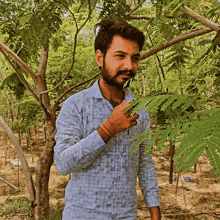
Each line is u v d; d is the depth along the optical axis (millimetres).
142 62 3393
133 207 1207
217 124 506
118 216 1134
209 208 3553
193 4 1085
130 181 1188
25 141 7805
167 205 3734
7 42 2729
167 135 600
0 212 3605
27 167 2859
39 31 1738
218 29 1325
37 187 2982
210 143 467
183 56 2588
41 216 3008
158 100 700
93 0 1357
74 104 1164
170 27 1958
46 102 2910
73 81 3885
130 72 1062
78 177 1149
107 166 1126
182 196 4023
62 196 4160
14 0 1714
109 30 1050
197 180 4559
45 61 2889
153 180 1415
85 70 3961
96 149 987
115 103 1208
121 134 1149
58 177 5199
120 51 1030
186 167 453
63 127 1126
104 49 1084
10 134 2729
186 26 2477
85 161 1015
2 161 6219
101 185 1120
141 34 1052
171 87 1345
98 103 1165
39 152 6496
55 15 1730
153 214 1388
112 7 1785
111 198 1123
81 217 1124
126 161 1165
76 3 2480
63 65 3717
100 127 980
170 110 835
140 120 1267
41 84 2828
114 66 1050
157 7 1560
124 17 1839
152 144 621
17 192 4512
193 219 3270
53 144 2936
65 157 1014
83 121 1154
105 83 1165
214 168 425
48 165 2982
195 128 524
